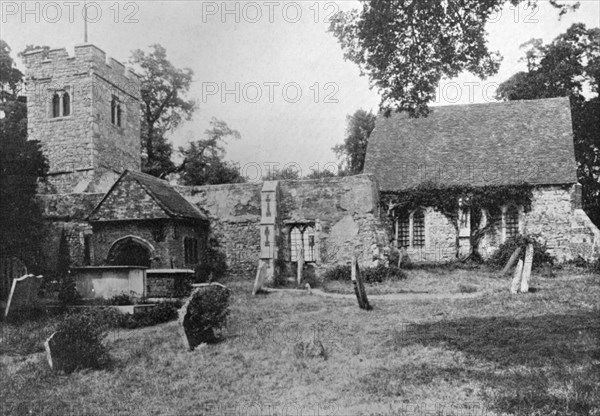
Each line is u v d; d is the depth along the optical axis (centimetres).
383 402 952
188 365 1293
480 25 1465
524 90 4228
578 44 4122
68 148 3475
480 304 1856
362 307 1877
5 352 1486
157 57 4722
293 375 1159
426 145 3541
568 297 1889
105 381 1204
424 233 3275
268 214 2870
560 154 3275
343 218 2892
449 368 1124
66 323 1357
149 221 2645
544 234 3142
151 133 4834
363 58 1520
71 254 2898
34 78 3578
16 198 2542
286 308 1970
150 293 2220
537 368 1075
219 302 1536
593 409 842
